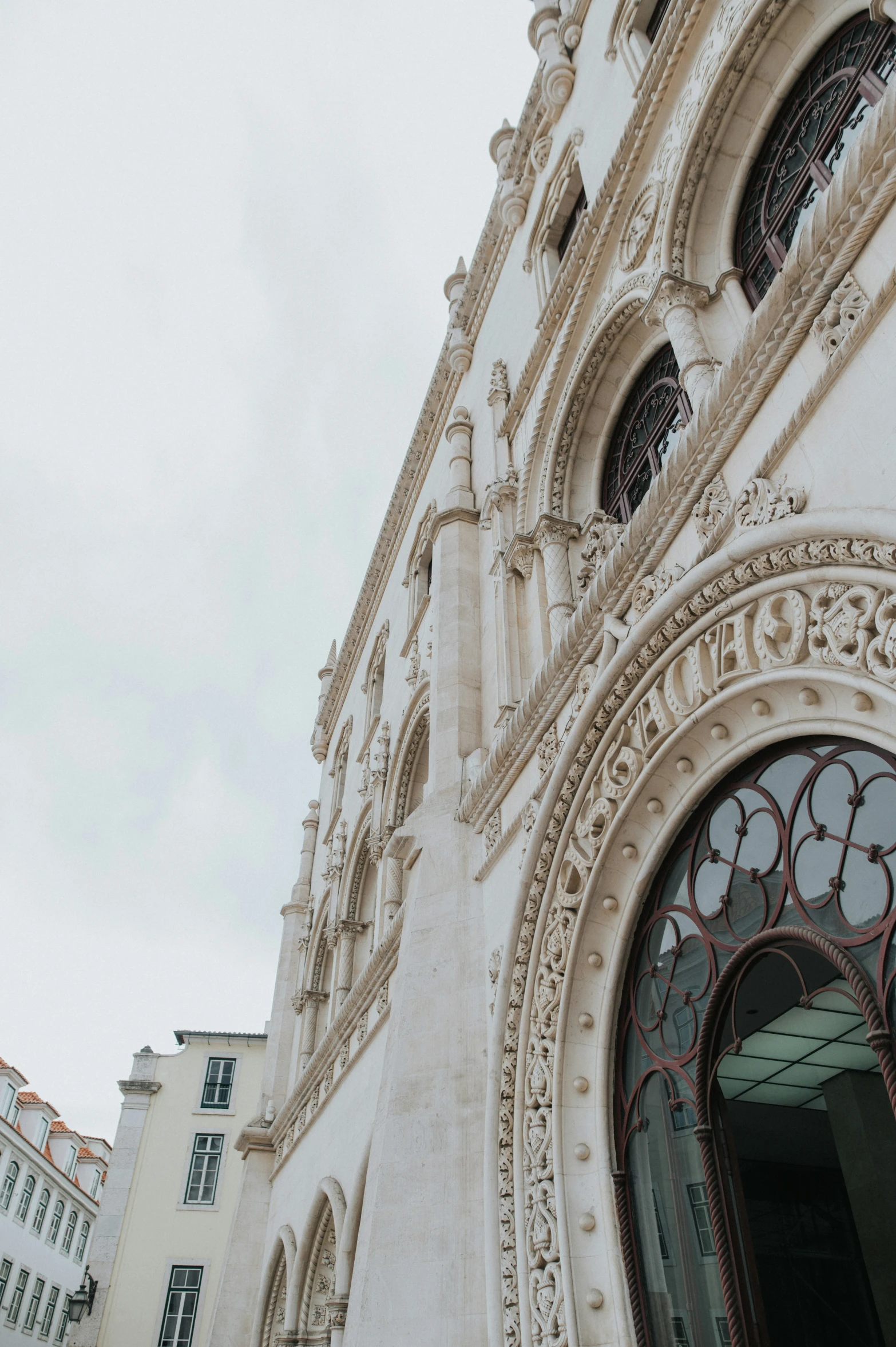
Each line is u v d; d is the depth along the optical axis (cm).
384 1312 818
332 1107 1666
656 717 744
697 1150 684
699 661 702
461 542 1431
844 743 609
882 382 553
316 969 2359
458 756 1212
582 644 883
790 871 633
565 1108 801
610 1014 805
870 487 549
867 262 580
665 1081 734
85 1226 5272
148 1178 3503
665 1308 686
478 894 1066
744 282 891
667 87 993
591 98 1319
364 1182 1347
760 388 669
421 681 1688
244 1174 2245
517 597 1213
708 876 722
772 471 648
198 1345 3191
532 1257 771
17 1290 4403
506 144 1730
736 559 645
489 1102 866
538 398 1309
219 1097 3722
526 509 1247
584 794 837
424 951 1044
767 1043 845
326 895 2320
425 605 1869
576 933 823
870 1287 913
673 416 1036
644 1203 730
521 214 1570
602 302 1102
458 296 1975
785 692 634
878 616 529
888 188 555
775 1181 954
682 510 751
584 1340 698
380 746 1958
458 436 1593
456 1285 819
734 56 875
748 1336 605
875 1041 530
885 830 561
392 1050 988
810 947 607
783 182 873
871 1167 826
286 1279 1839
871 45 776
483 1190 857
